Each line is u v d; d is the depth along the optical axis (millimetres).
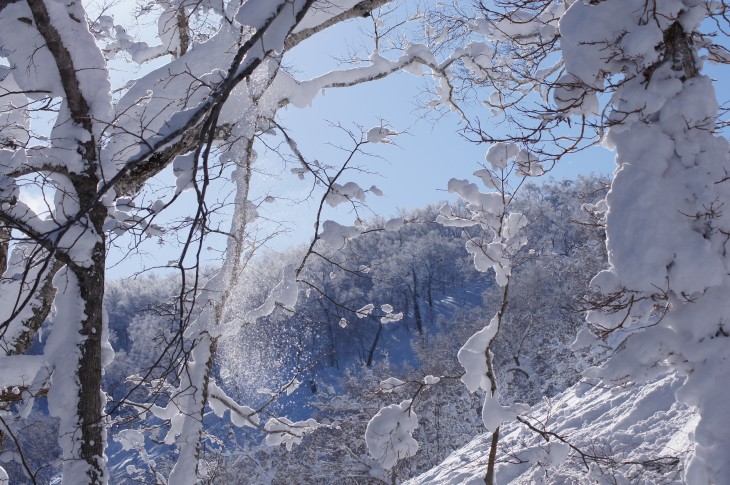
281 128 7320
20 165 7441
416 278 87875
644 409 9508
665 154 5934
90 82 7539
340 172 7098
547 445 7109
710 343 5762
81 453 6797
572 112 6344
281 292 7508
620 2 6051
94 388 7023
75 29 7547
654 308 6254
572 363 27484
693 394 5801
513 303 41688
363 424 21953
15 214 6902
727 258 5742
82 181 7223
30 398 7148
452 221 7516
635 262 5820
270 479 22562
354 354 69250
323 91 9062
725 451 5516
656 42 5785
